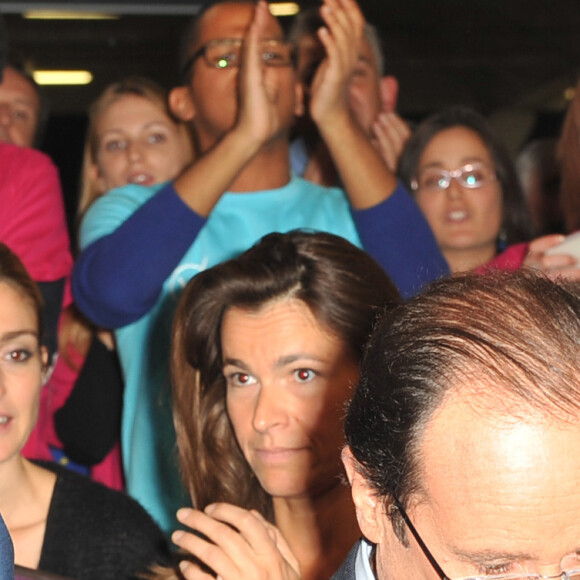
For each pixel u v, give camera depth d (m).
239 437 3.20
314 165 5.60
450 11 8.76
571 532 1.72
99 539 3.43
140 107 5.60
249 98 4.20
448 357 1.81
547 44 8.89
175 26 8.00
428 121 5.32
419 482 1.83
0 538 2.06
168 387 4.18
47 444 4.90
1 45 4.75
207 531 2.75
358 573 2.14
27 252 4.46
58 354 4.83
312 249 3.18
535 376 1.75
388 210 4.32
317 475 3.15
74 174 8.47
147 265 4.20
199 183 4.23
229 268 3.18
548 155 6.34
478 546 1.75
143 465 4.25
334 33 4.30
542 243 4.18
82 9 6.75
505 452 1.72
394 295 3.26
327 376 3.11
